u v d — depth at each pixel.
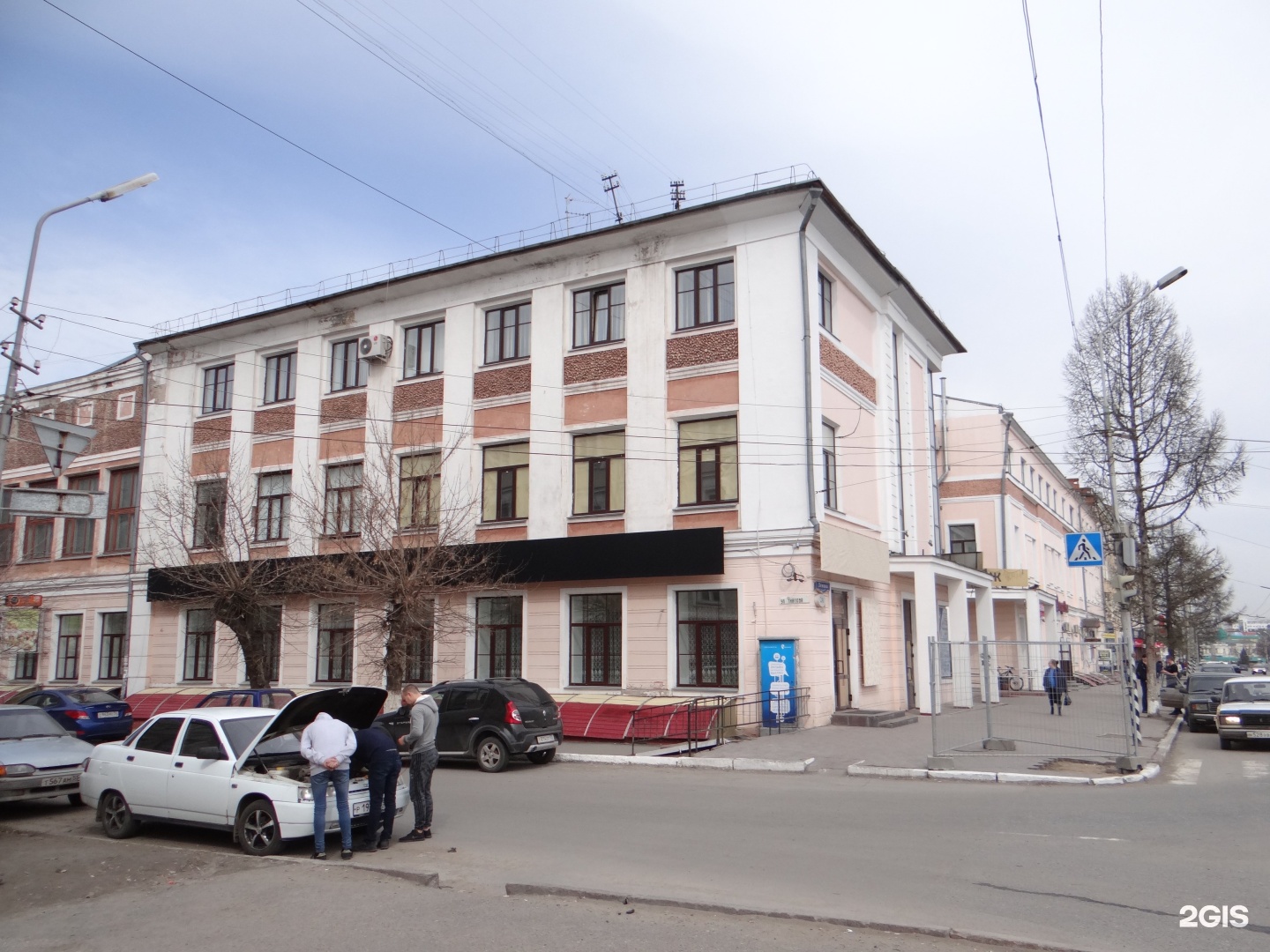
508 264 24.92
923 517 29.08
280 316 28.94
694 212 22.05
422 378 26.19
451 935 6.74
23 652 33.75
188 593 28.38
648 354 22.70
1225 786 13.43
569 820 11.34
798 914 6.97
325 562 23.14
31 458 35.03
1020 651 17.75
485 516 24.67
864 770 14.81
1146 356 29.16
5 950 6.75
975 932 6.53
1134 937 6.45
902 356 28.31
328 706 10.99
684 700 20.12
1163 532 41.41
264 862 9.25
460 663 24.20
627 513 22.41
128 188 14.75
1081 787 13.31
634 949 6.35
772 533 20.66
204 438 30.28
